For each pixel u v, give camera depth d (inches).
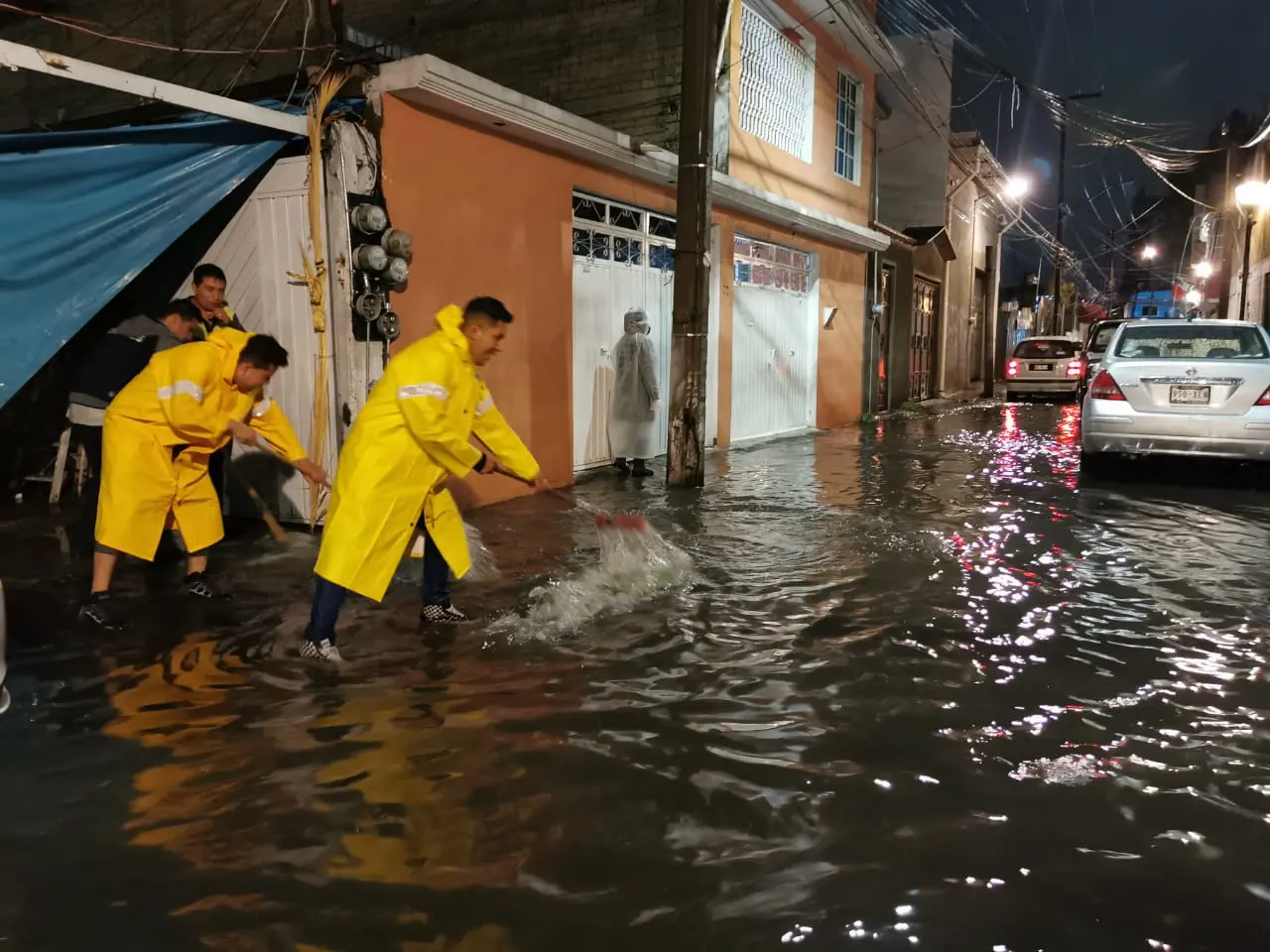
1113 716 141.8
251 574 215.8
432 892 96.8
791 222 519.5
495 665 160.9
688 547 247.9
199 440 187.3
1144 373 345.4
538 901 95.5
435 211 281.4
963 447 482.0
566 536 261.4
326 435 256.1
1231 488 347.3
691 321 335.3
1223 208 1092.5
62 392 295.4
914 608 194.9
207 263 266.2
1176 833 109.3
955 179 999.0
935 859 103.6
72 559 227.0
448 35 446.9
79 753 127.3
